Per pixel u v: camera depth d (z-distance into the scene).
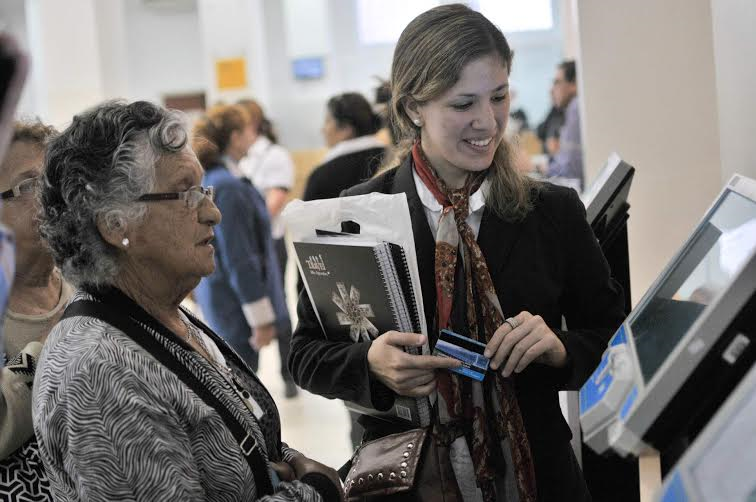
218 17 12.14
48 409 1.25
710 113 2.49
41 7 11.16
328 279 1.66
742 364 0.90
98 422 1.22
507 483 1.57
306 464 1.50
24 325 1.65
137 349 1.31
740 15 1.82
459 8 1.59
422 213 1.67
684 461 0.83
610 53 2.57
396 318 1.55
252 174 6.74
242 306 4.22
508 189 1.61
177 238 1.37
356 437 3.74
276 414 1.58
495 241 1.62
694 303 1.10
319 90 12.24
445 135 1.57
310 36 12.12
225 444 1.33
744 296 0.89
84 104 11.36
